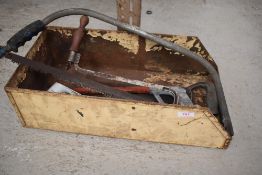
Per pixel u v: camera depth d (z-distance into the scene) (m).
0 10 2.01
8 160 1.06
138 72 1.41
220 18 2.03
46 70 1.10
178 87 1.21
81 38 1.21
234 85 1.43
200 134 1.03
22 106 1.03
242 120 1.24
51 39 1.31
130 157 1.08
